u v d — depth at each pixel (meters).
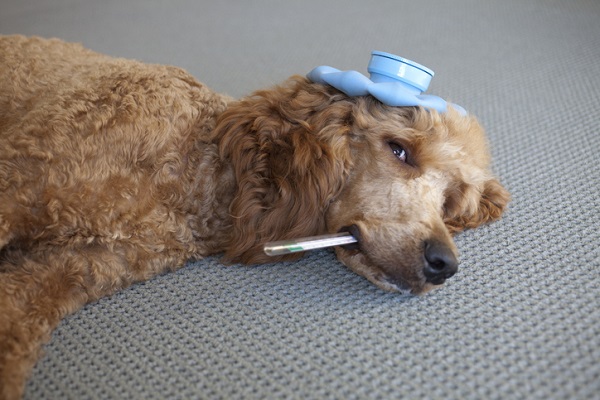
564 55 2.64
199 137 1.46
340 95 1.46
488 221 1.62
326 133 1.40
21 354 1.15
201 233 1.46
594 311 1.30
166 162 1.38
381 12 3.29
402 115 1.42
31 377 1.16
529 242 1.55
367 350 1.21
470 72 2.54
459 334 1.25
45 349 1.23
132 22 3.20
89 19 3.24
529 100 2.29
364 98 1.44
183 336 1.26
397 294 1.38
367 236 1.32
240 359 1.20
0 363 1.11
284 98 1.48
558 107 2.23
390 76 1.44
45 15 3.29
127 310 1.34
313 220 1.39
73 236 1.31
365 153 1.39
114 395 1.12
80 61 1.67
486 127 2.12
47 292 1.27
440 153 1.40
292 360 1.19
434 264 1.28
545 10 3.17
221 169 1.46
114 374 1.17
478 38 2.88
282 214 1.41
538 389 1.10
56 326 1.28
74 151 1.29
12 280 1.25
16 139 1.30
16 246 1.35
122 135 1.33
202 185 1.44
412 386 1.12
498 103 2.28
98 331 1.28
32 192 1.27
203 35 3.02
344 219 1.37
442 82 2.46
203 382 1.15
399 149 1.42
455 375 1.14
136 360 1.20
